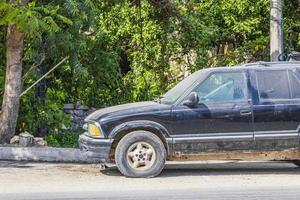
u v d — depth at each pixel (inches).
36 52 660.7
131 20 858.8
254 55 862.5
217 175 488.4
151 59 868.0
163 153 468.8
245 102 473.7
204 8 858.8
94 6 708.0
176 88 499.8
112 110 478.3
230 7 847.1
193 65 859.4
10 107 606.5
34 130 703.7
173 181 456.4
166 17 810.8
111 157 485.1
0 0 555.5
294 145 475.2
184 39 845.8
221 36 871.1
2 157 550.0
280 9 658.8
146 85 863.1
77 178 466.0
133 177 467.2
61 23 655.1
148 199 384.2
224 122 470.0
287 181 458.3
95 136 467.2
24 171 493.4
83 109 852.6
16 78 608.4
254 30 852.0
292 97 479.5
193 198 387.9
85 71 698.8
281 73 485.4
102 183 444.8
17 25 548.1
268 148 474.0
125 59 967.6
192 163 561.3
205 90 477.4
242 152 473.4
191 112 468.1
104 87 840.9
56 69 759.1
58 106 753.6
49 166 522.0
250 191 413.7
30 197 389.7
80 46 679.7
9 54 605.3
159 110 467.5
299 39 877.2
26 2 593.6
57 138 732.0
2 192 406.0
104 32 826.2
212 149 470.0
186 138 466.9
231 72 482.9
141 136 465.4
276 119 473.4
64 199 383.2
